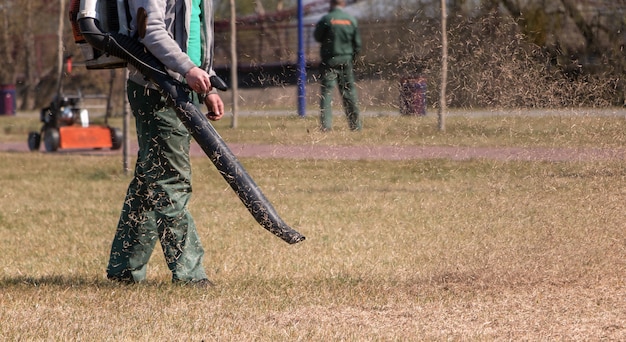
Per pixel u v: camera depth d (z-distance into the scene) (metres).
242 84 34.38
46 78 65.75
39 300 9.45
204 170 22.83
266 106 11.94
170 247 10.14
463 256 10.58
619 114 10.89
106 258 12.45
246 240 13.63
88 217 16.39
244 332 8.03
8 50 66.56
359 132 11.44
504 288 9.81
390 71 11.30
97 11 9.59
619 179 10.69
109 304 9.21
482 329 8.18
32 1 64.94
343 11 24.39
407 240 12.24
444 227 11.95
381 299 9.42
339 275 10.87
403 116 11.30
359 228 13.92
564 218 10.65
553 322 8.41
